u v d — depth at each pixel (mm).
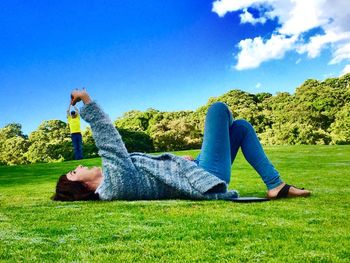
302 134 40938
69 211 3684
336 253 2295
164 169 4078
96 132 3984
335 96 55375
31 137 54906
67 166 15383
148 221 3203
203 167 4121
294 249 2381
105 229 2969
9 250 2461
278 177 4238
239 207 3729
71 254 2354
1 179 10742
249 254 2291
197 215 3391
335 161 12703
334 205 3857
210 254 2307
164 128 54750
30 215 3586
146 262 2176
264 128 55781
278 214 3430
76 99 3930
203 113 64562
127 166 4020
